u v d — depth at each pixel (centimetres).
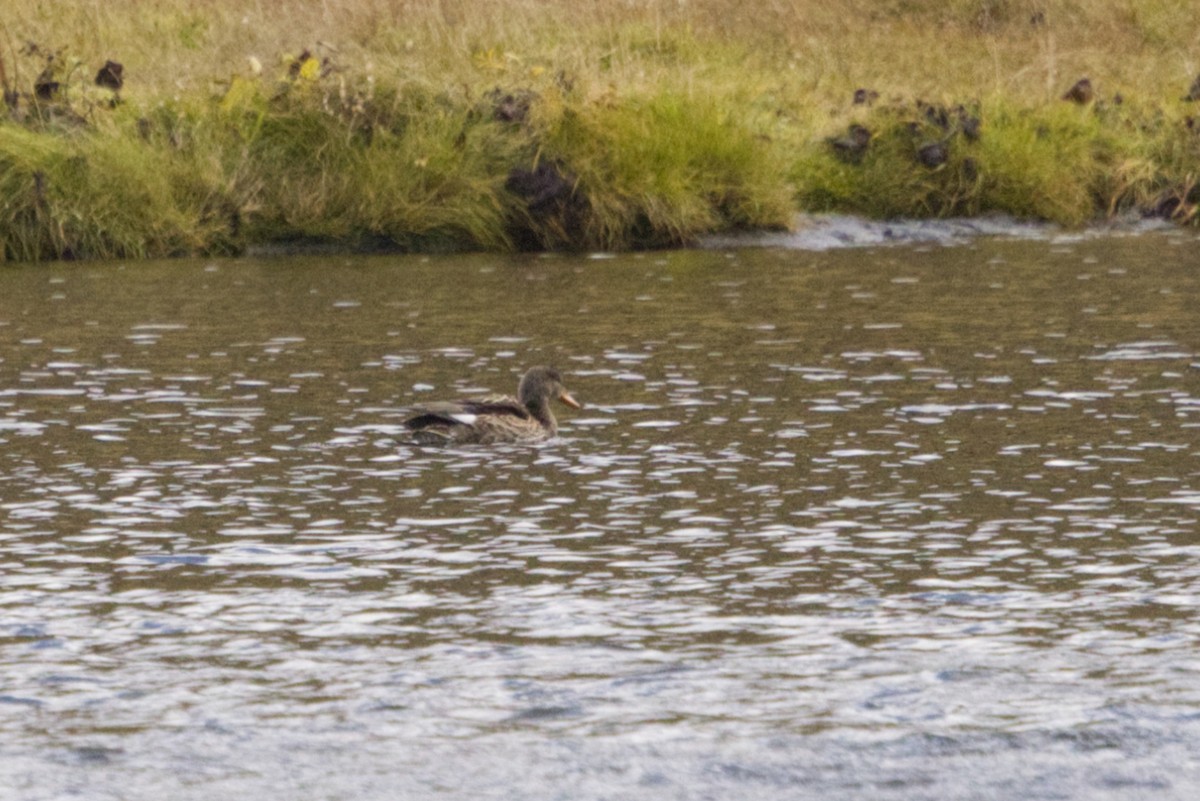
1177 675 2347
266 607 2611
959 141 6975
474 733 2191
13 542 2920
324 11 7556
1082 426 3712
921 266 5944
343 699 2286
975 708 2252
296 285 5550
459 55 7138
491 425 3584
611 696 2292
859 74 7912
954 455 3481
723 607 2609
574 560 2830
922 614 2577
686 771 2092
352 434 3669
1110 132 7294
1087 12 8981
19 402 3947
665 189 6488
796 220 6650
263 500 3173
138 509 3112
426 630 2517
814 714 2238
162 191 6225
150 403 3944
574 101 6675
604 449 3553
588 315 5041
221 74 6994
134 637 2491
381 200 6372
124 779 2073
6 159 6147
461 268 5941
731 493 3219
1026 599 2638
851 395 4022
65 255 6106
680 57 7775
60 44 7306
